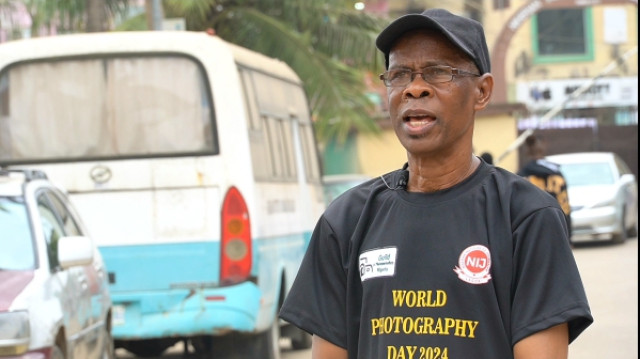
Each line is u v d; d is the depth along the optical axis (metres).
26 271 8.02
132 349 12.50
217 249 10.94
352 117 22.52
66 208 9.73
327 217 3.54
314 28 22.75
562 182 15.14
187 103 11.26
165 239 11.00
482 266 3.25
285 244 12.34
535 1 48.41
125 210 11.12
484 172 3.41
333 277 3.52
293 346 13.67
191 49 11.27
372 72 23.08
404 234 3.34
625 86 48.97
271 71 13.02
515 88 48.81
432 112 3.37
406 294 3.29
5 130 11.53
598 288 17.20
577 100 48.84
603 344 12.16
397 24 3.39
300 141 14.09
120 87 11.38
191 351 13.41
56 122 11.45
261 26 22.12
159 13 18.14
